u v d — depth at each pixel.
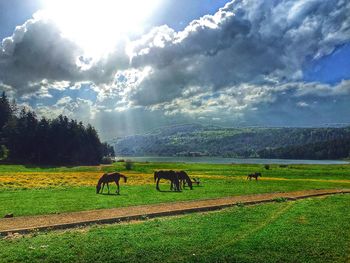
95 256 21.69
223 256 22.22
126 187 61.34
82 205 38.41
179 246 24.03
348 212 36.53
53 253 21.94
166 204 40.53
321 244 24.91
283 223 31.00
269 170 121.62
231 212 36.06
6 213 33.28
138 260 21.36
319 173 106.12
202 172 116.19
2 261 20.53
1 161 178.88
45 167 156.50
